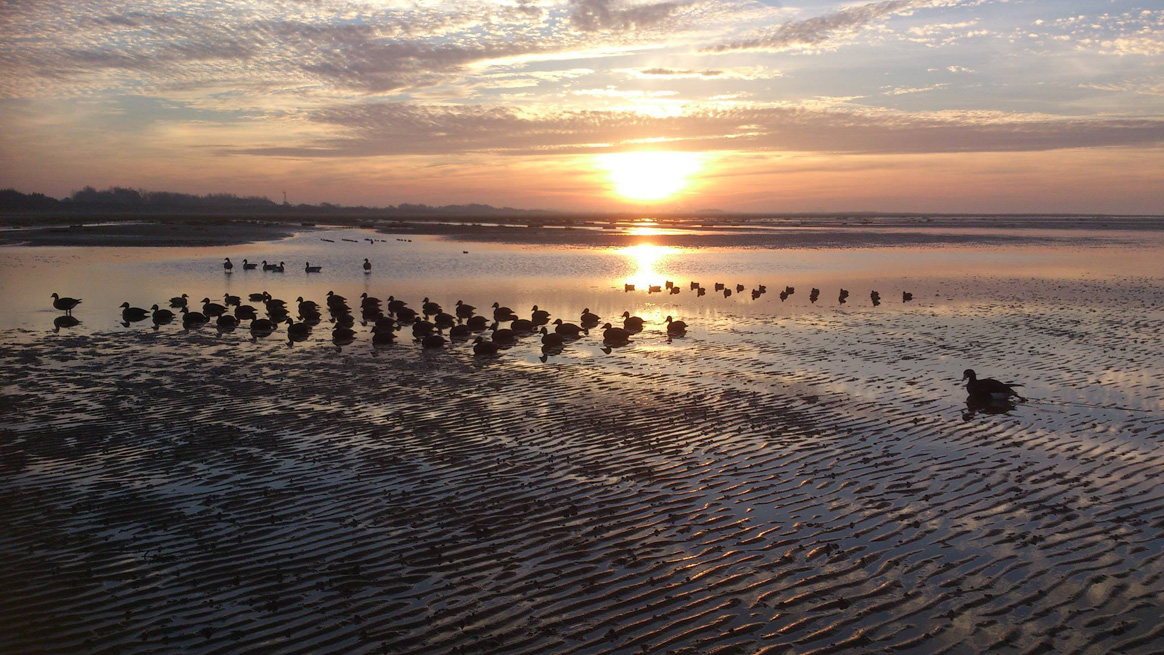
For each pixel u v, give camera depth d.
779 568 11.59
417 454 16.59
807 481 15.05
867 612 10.38
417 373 24.48
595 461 16.19
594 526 13.06
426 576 11.38
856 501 14.08
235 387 22.42
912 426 18.58
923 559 11.83
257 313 37.12
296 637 9.81
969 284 49.12
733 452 16.75
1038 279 52.03
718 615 10.33
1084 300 40.88
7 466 15.72
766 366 25.31
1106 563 11.62
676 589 11.00
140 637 9.78
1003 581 11.14
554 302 41.22
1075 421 18.88
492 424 18.77
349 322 33.22
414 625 10.09
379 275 55.38
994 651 9.50
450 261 66.88
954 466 15.84
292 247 84.38
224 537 12.59
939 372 24.22
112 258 67.31
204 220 159.75
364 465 15.91
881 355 26.98
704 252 78.25
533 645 9.66
